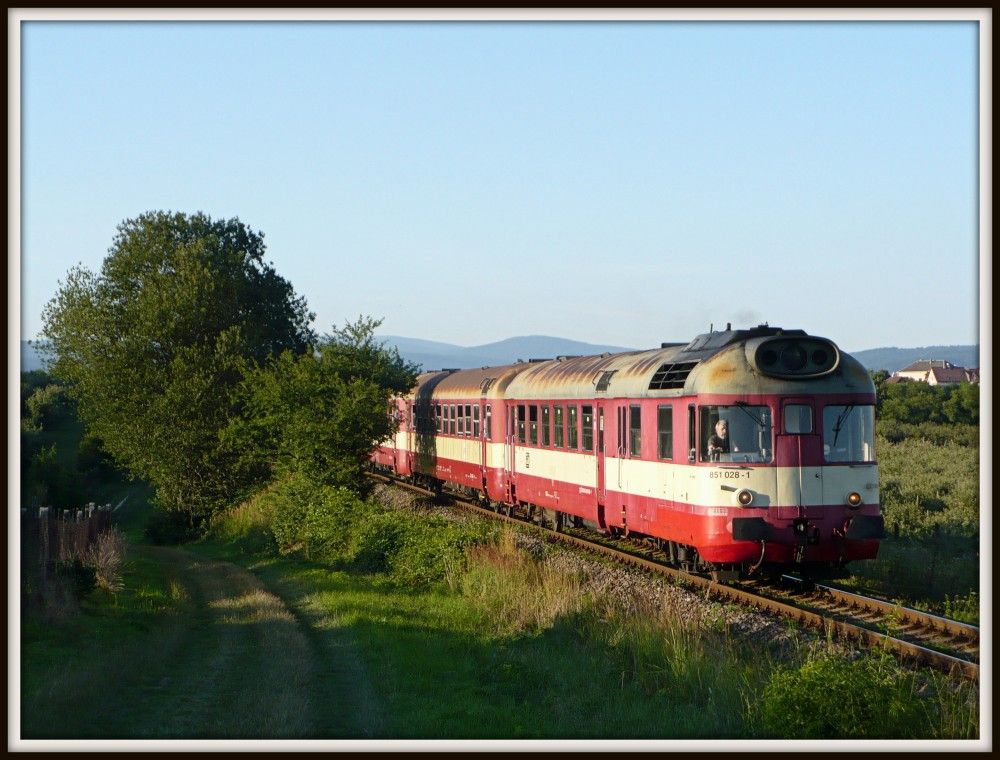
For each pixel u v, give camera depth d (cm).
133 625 1681
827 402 1656
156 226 4778
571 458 2403
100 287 4528
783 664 1269
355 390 3116
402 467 4247
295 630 1670
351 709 1180
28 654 1384
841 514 1639
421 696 1251
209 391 4250
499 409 2983
